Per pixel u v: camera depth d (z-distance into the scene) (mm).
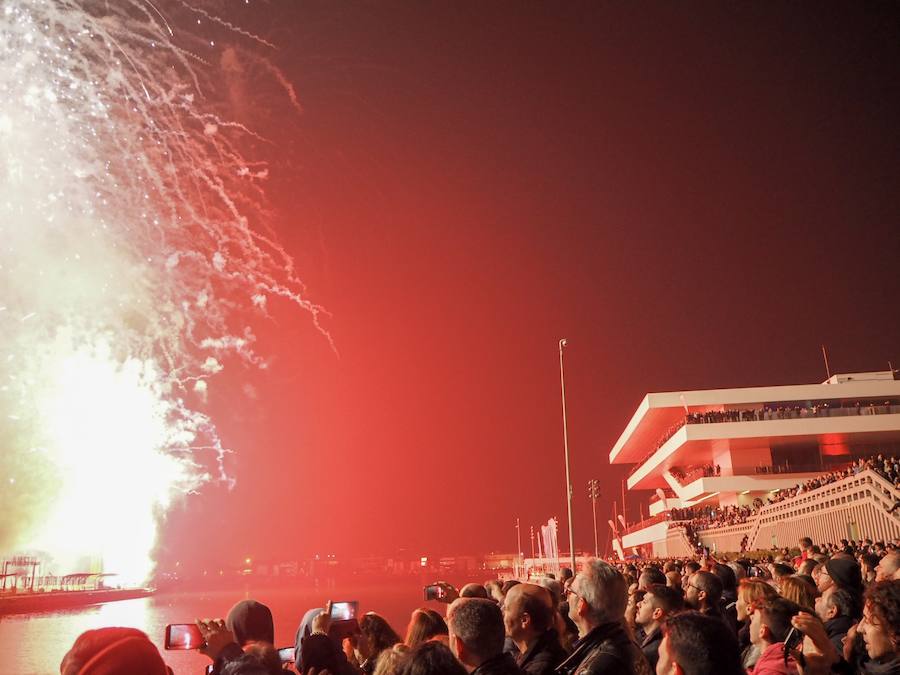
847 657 6016
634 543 90062
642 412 72875
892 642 5367
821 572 8023
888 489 34281
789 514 47062
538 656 5410
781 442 65375
